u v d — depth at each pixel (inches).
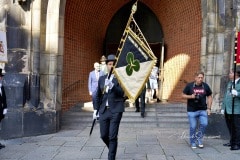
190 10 460.8
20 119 331.9
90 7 495.2
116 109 219.8
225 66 338.0
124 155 252.5
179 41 509.7
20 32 342.3
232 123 278.8
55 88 360.8
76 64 474.6
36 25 347.9
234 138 276.5
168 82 543.5
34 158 243.1
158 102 522.0
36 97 346.3
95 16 523.2
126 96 228.2
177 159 241.6
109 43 594.6
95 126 398.6
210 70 354.0
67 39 446.9
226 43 338.6
